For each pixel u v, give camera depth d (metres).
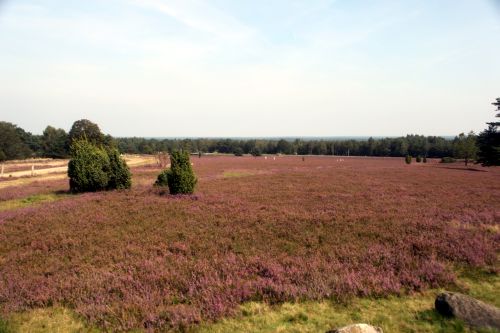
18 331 6.14
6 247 10.75
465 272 8.95
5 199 21.02
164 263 9.25
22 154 87.19
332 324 6.37
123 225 13.47
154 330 6.21
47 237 11.72
